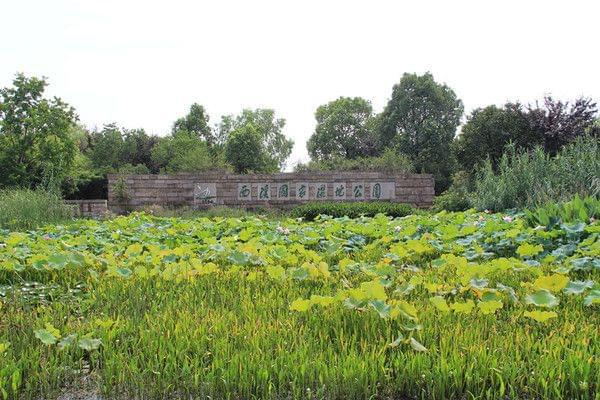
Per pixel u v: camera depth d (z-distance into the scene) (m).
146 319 3.54
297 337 3.15
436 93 32.88
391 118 33.28
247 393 2.65
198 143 32.44
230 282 4.61
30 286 4.68
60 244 6.48
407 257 5.91
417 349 2.87
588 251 5.22
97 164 32.59
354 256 6.19
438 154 31.94
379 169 21.58
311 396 2.63
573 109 19.73
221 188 20.31
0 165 18.27
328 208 15.70
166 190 20.36
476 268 4.35
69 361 2.99
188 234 7.70
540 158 11.49
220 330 3.25
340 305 3.66
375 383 2.69
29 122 18.12
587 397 2.52
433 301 3.55
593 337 3.11
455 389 2.65
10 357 2.99
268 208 19.81
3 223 11.46
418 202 20.38
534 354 2.86
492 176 12.41
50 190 15.15
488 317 3.51
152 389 2.73
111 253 5.86
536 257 5.75
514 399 2.56
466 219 8.88
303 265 4.62
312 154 41.38
